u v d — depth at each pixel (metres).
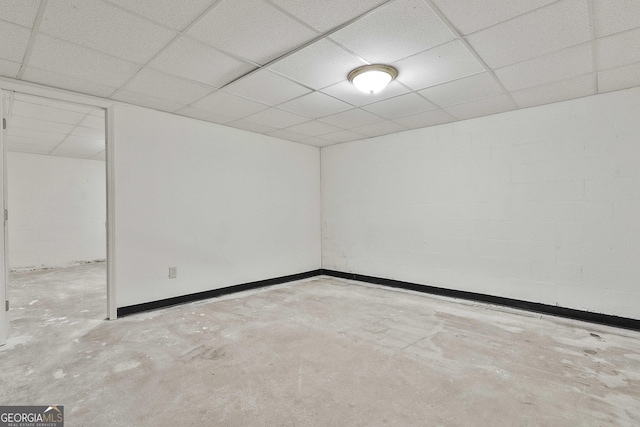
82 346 2.67
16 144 5.65
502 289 3.84
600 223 3.23
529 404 1.87
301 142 5.45
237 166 4.59
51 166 6.69
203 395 1.97
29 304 3.95
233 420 1.74
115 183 3.43
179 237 3.96
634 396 1.95
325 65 2.63
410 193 4.65
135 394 1.97
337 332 3.00
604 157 3.21
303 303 3.99
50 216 6.66
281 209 5.20
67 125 4.50
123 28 2.08
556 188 3.48
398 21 2.03
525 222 3.68
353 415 1.78
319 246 5.86
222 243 4.41
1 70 2.66
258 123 4.32
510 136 3.78
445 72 2.76
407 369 2.29
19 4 1.81
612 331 3.01
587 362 2.38
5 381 2.12
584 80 2.91
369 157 5.14
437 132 4.37
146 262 3.67
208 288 4.25
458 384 2.09
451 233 4.25
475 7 1.88
